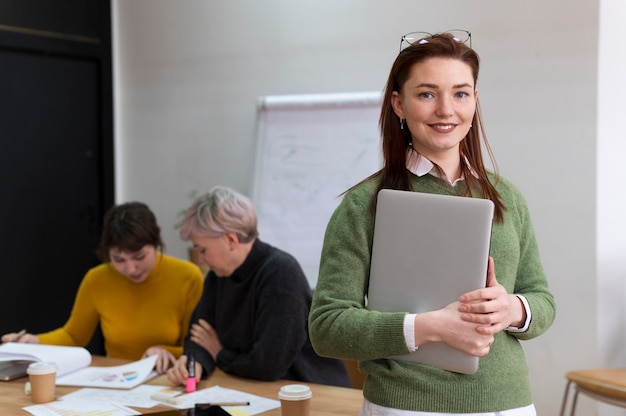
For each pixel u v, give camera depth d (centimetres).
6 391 241
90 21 453
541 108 341
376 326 142
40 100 434
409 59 149
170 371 246
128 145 466
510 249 152
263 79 414
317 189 381
